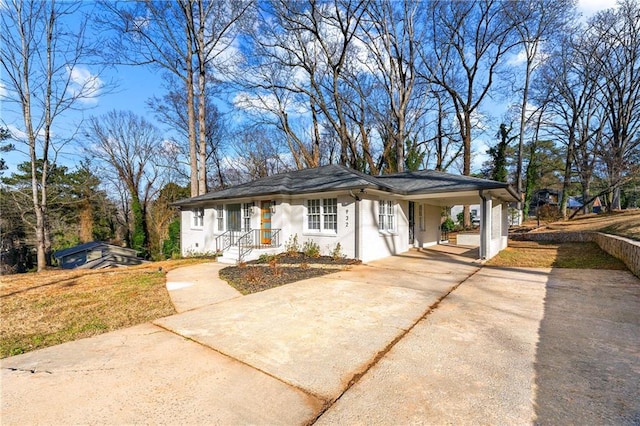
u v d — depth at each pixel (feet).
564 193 88.12
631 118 77.30
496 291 20.25
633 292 19.43
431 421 7.23
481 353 10.87
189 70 58.13
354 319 14.78
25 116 45.68
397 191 35.12
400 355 10.78
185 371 9.77
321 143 105.70
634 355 10.65
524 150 111.04
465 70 75.66
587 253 36.68
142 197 107.24
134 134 105.70
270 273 26.84
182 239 56.39
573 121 84.07
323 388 8.74
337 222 34.47
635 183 80.59
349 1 60.13
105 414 7.59
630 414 7.41
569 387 8.64
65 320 15.30
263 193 36.70
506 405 7.82
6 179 74.49
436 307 16.70
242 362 10.36
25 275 30.68
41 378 9.40
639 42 72.90
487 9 67.82
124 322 14.93
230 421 7.29
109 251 78.64
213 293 20.71
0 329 14.11
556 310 15.96
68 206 89.10
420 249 45.34
